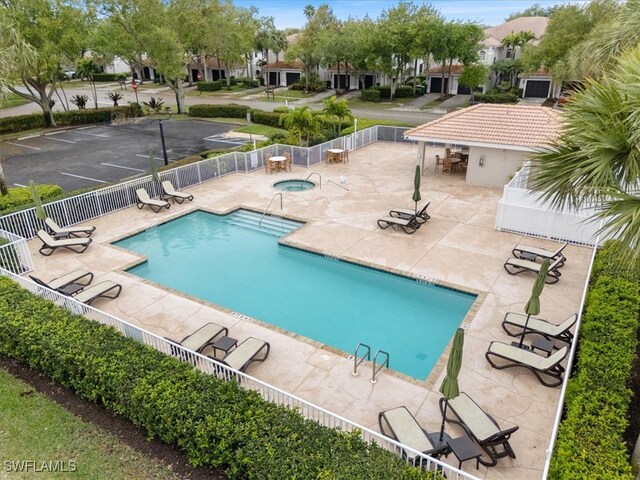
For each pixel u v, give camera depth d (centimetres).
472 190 2027
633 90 683
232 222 1784
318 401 852
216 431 649
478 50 4966
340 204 1878
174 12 4494
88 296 1144
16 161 2806
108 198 1788
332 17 6044
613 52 1387
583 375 750
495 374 914
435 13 5050
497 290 1222
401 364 1000
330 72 6366
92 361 788
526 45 5044
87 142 3322
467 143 2008
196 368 835
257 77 7288
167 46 4166
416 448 690
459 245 1489
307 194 2008
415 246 1489
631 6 1366
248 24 6200
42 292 1084
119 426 771
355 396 865
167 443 730
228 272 1415
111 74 7519
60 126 3900
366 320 1164
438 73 5828
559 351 883
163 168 2317
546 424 789
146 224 1700
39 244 1529
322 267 1438
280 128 3744
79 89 6506
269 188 2094
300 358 976
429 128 2155
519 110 2127
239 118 4222
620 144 716
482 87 5725
